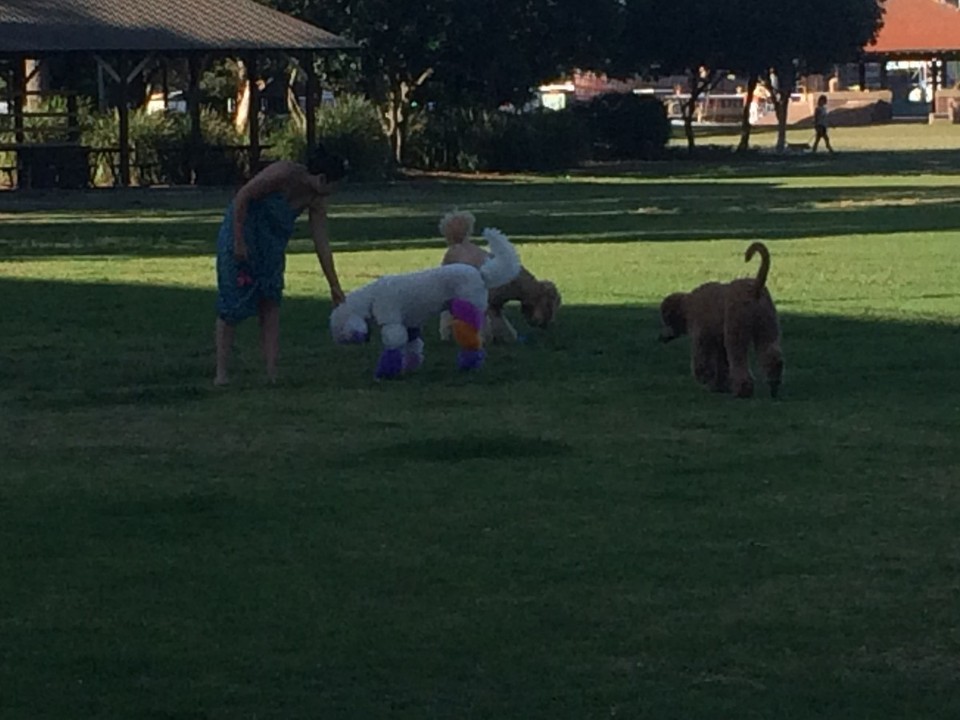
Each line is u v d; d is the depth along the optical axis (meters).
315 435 10.52
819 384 12.16
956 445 10.05
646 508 8.56
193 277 20.44
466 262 13.22
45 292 18.72
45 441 10.41
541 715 5.80
